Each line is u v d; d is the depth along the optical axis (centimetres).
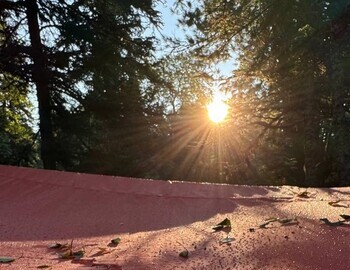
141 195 501
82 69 1298
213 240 301
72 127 1308
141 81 1427
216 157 1577
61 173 605
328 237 284
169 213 431
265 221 347
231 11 1226
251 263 245
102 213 445
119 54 1336
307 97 1254
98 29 1359
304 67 1235
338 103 1091
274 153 1897
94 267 257
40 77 1251
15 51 1243
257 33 1231
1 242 348
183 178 1485
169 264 253
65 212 455
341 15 1025
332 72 1098
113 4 1341
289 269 232
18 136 1694
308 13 1074
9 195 521
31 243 344
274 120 1529
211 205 446
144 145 1380
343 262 238
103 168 1297
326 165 1288
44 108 1343
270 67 1287
